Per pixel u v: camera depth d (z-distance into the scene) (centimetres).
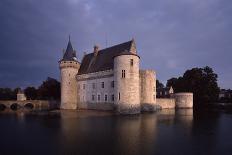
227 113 5788
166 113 5441
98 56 6875
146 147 1927
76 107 6819
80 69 7144
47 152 1800
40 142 2139
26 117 4625
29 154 1758
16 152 1820
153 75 6581
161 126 3111
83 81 6681
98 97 6103
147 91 6391
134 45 5716
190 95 8044
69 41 7112
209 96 8925
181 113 5500
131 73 5128
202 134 2573
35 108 8469
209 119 4188
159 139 2245
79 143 2066
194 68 9394
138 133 2547
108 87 5759
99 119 3922
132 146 1955
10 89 13812
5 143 2122
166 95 10131
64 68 6800
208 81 9056
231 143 2122
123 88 5097
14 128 3039
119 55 5206
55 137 2345
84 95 6619
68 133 2555
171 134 2525
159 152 1786
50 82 10275
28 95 12319
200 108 8131
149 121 3650
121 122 3478
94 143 2056
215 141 2205
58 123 3422
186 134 2552
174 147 1945
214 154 1764
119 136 2367
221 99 11994
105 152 1772
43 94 10300
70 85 6775
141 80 6381
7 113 5909
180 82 10300
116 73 5269
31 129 2928
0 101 8669
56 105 8669
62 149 1870
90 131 2659
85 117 4275
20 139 2292
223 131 2797
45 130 2806
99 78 6091
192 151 1834
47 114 5228
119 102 5141
